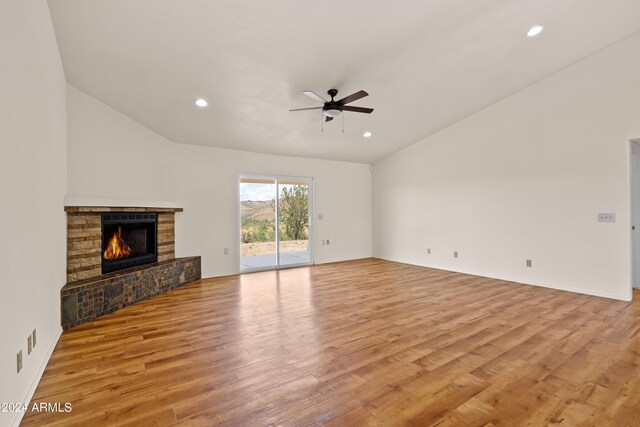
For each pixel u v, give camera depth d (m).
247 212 6.07
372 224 7.82
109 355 2.47
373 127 5.60
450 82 4.34
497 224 5.15
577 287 4.25
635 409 1.75
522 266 4.84
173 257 5.04
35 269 2.09
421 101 4.80
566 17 3.29
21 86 1.85
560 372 2.16
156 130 4.87
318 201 6.95
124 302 3.74
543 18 3.26
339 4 2.70
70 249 3.35
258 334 2.90
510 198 4.97
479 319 3.24
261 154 6.18
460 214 5.72
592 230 4.11
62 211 3.14
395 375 2.14
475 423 1.65
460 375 2.14
